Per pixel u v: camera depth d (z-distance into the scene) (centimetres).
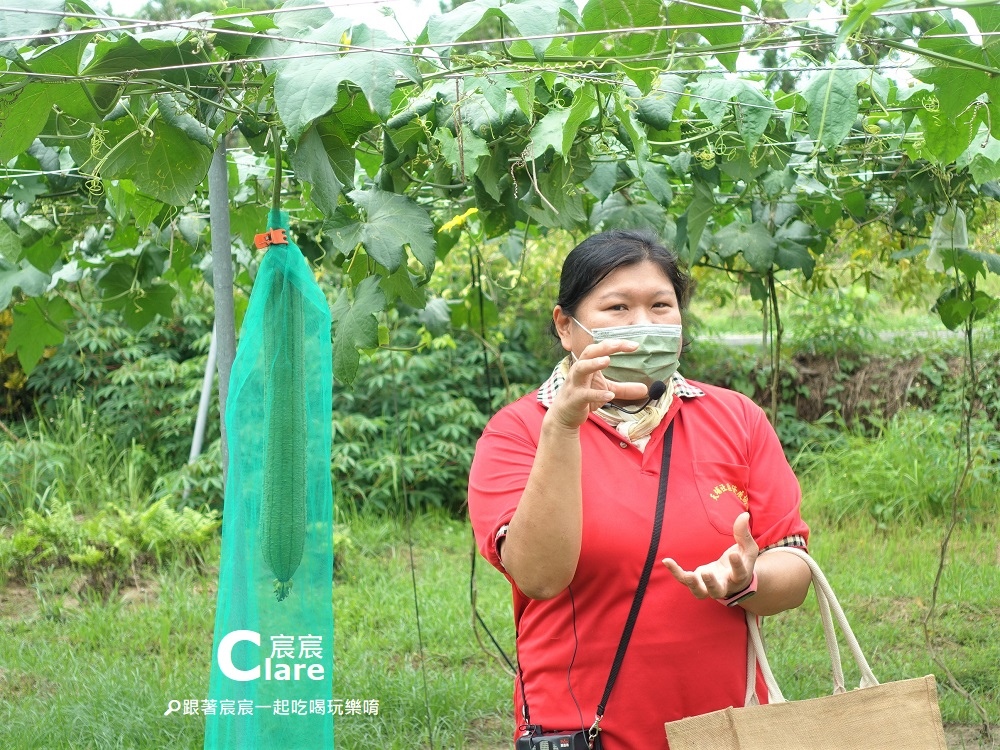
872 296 1016
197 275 511
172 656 536
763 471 204
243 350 231
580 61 227
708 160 330
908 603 606
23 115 217
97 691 467
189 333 1016
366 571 713
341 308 271
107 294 460
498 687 483
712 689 191
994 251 506
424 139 285
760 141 328
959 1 176
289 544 227
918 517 807
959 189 387
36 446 887
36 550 711
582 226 372
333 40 199
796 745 178
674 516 193
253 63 217
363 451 909
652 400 199
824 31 224
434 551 767
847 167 399
